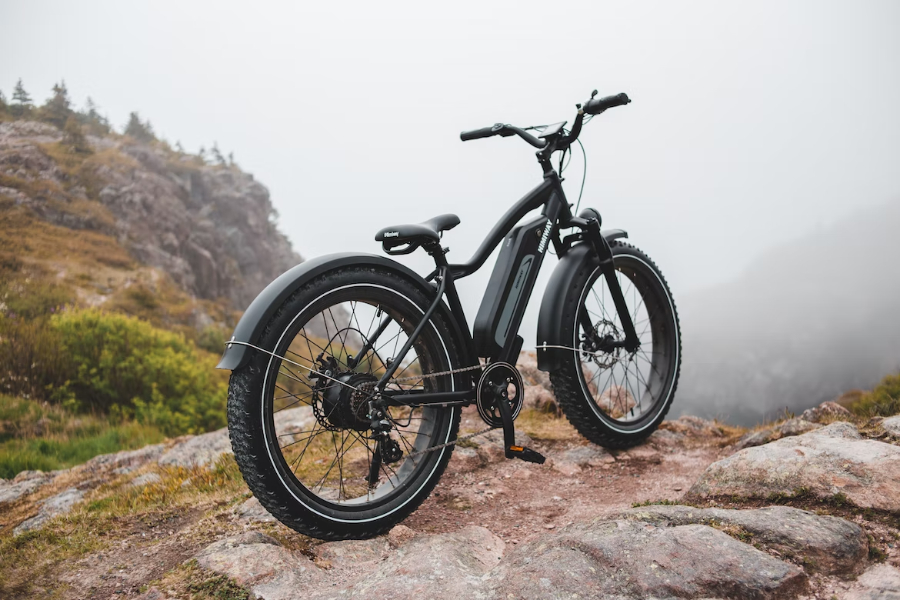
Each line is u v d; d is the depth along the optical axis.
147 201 49.50
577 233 3.13
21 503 3.62
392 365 2.20
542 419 4.16
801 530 1.75
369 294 2.21
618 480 2.94
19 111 58.03
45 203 40.12
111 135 62.56
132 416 11.00
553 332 2.90
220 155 79.81
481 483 2.89
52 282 27.09
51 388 10.84
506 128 2.99
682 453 3.29
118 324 12.62
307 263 2.11
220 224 67.00
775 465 2.23
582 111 2.94
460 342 2.47
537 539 1.93
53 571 2.18
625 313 3.23
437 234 2.37
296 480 2.04
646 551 1.66
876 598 1.49
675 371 3.49
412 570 1.76
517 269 2.76
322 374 2.10
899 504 1.90
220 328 30.42
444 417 2.47
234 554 1.92
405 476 2.43
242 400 1.91
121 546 2.38
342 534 2.13
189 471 3.54
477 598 1.58
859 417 3.30
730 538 1.72
